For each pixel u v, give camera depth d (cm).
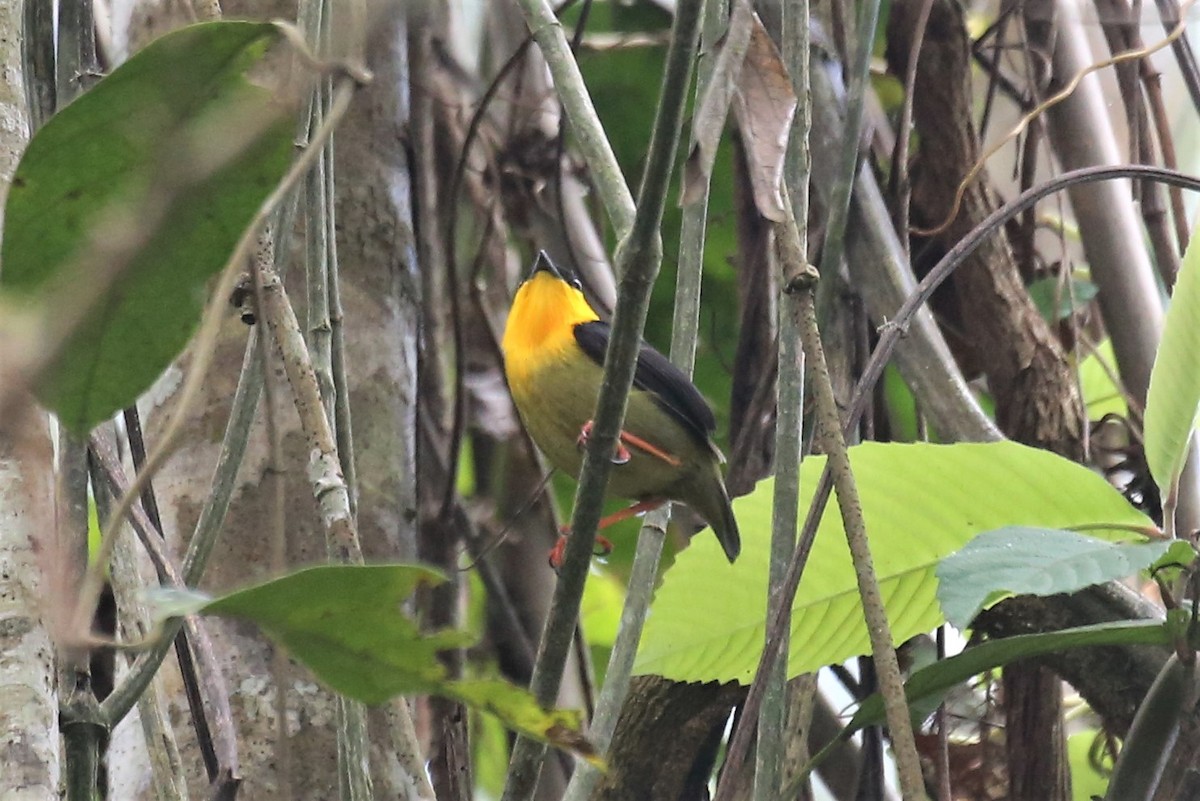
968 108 778
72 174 271
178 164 271
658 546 468
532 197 871
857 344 651
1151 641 491
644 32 953
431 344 723
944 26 782
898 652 737
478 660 773
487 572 788
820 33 700
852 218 657
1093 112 780
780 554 423
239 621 579
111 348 292
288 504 598
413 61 756
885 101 838
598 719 439
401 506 652
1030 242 805
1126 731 605
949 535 549
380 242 695
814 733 745
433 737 640
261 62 305
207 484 600
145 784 544
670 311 985
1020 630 610
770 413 698
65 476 374
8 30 384
